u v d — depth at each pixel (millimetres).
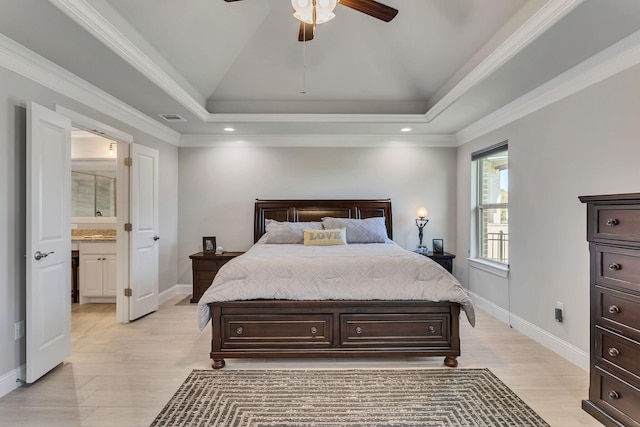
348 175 4938
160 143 4441
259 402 2135
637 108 2131
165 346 3027
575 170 2656
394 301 2631
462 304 2615
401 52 3457
